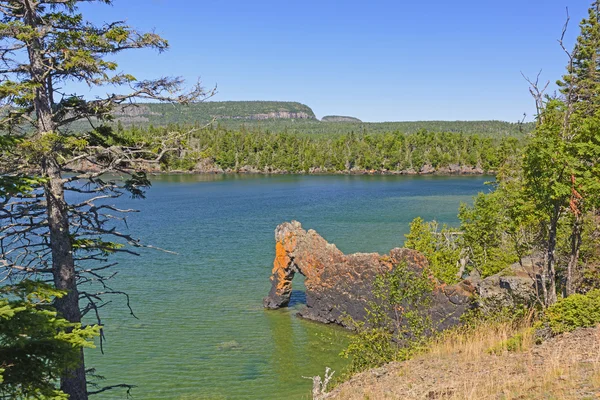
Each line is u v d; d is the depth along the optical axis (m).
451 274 38.09
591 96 26.19
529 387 11.66
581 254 24.50
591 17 43.62
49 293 10.62
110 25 14.63
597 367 11.95
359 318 35.41
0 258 14.22
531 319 20.91
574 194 19.55
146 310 39.28
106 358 29.83
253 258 58.56
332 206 108.38
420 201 114.94
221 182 187.00
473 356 16.59
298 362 29.61
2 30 12.51
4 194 10.27
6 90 12.38
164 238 72.12
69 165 16.08
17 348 9.74
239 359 30.00
